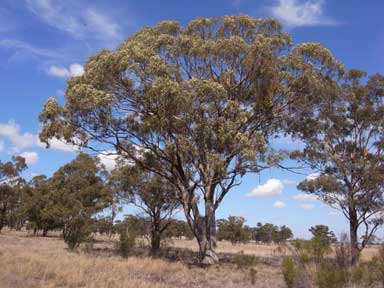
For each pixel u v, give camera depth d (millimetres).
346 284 12484
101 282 14336
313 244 13328
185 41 24891
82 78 24797
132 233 28844
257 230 88250
